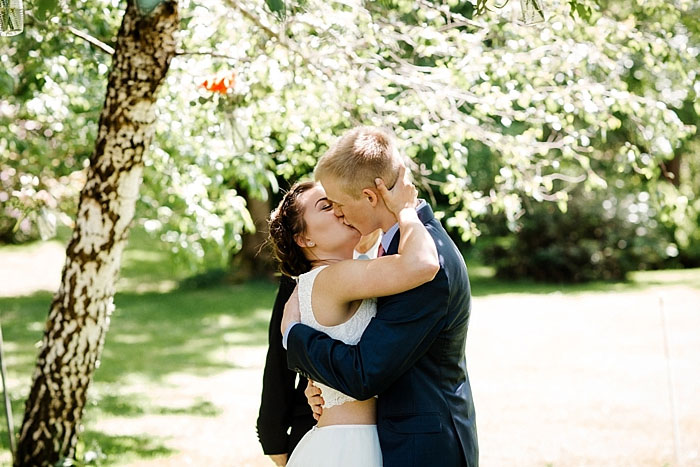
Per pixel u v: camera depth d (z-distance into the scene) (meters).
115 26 4.87
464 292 2.22
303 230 2.37
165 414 6.73
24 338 10.22
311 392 2.32
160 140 5.09
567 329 10.68
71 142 6.14
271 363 2.58
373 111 4.86
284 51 4.20
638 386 7.65
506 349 9.52
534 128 4.65
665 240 15.51
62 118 5.18
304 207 2.38
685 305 12.23
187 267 5.84
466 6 5.54
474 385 7.82
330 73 4.23
